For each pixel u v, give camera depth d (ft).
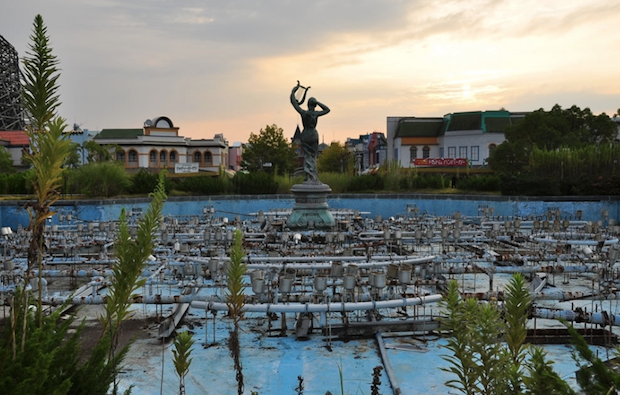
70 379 16.93
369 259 49.44
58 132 13.37
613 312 45.03
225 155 257.34
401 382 31.40
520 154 157.69
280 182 137.90
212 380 31.96
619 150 123.24
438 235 69.72
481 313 19.81
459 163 185.78
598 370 16.94
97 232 76.95
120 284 17.16
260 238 68.23
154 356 35.65
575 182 121.80
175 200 121.19
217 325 42.42
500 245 72.79
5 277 45.83
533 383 17.46
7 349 14.96
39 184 13.56
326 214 87.45
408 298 39.09
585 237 66.64
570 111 173.06
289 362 34.58
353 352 36.27
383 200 129.70
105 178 117.29
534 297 41.27
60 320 41.88
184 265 48.70
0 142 200.23
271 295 41.22
